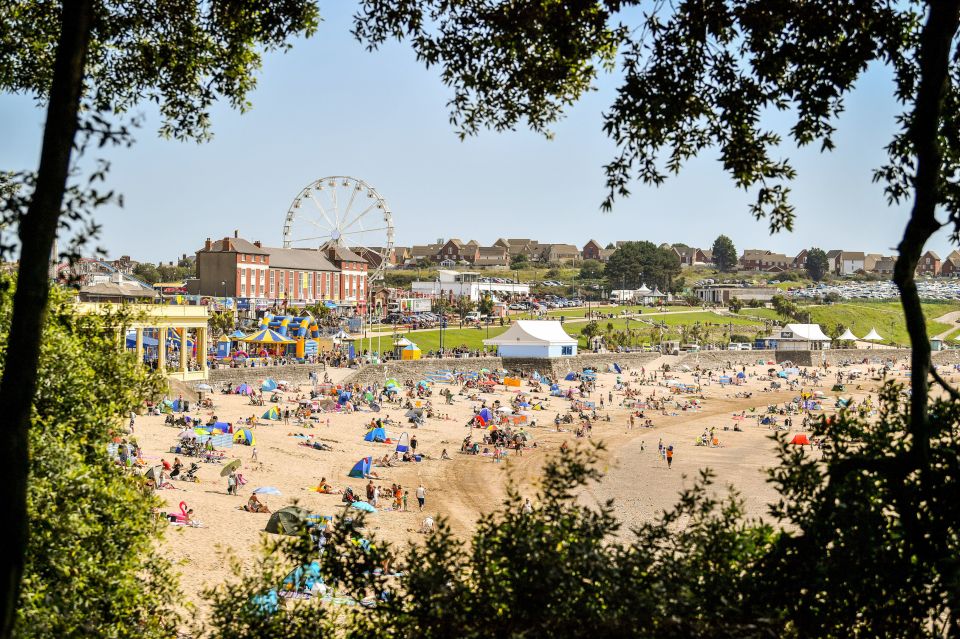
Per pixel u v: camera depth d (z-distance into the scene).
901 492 11.02
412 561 12.37
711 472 12.95
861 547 10.91
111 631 17.34
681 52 14.19
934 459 11.19
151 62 17.55
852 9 13.09
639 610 10.59
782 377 143.50
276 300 146.50
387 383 95.88
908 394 13.19
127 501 19.80
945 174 12.98
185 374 82.69
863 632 11.20
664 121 14.26
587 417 91.31
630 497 51.31
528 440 71.88
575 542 11.53
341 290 172.12
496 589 11.30
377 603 12.44
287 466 56.09
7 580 9.33
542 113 17.42
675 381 128.25
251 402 80.12
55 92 10.16
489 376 118.44
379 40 16.80
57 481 17.69
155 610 19.77
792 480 12.30
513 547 11.53
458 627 11.16
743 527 12.98
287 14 16.41
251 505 42.25
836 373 155.75
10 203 10.52
